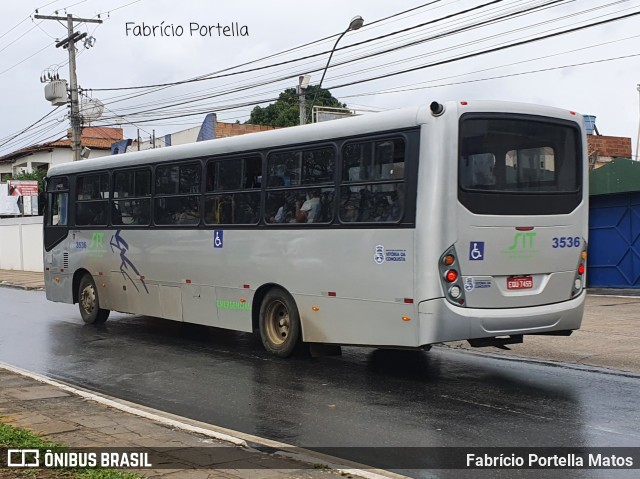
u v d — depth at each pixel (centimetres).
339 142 930
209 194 1145
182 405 809
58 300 1553
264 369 993
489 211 827
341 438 662
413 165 831
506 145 845
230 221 1106
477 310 817
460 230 809
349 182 913
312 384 893
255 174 1063
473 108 827
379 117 879
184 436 641
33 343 1280
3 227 3862
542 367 978
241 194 1085
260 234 1047
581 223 900
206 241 1148
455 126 813
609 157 3000
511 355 1070
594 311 1506
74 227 1493
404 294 838
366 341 891
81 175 1473
